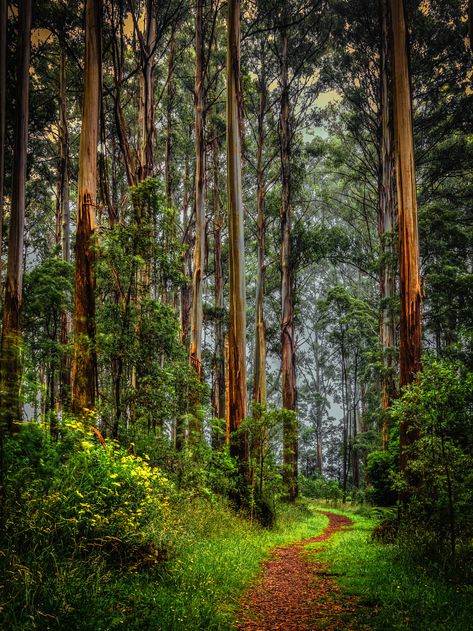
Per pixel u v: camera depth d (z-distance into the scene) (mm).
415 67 27031
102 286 11359
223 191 34094
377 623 5176
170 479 10781
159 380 9977
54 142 28750
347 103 31500
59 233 27609
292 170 28578
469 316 22703
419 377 8453
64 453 6617
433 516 8641
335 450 51781
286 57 27766
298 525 17656
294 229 28906
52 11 20406
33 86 25562
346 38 28984
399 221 12961
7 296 14367
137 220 10211
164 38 28312
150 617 4539
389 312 25094
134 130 29422
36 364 14906
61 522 5316
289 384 28344
